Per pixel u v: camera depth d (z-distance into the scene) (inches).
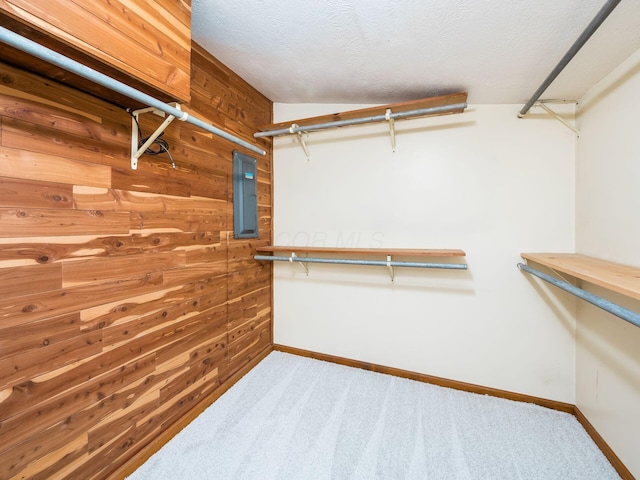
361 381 74.3
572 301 62.1
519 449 51.8
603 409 52.0
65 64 25.8
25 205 34.0
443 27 42.7
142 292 49.2
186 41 41.3
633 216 44.4
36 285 35.2
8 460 33.2
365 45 50.2
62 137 37.3
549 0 35.0
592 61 46.7
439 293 72.9
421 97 70.0
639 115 43.5
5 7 23.2
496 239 67.1
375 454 50.6
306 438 54.2
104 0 30.5
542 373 64.8
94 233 41.5
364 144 78.5
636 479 43.6
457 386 70.9
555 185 62.5
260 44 55.0
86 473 41.1
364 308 81.0
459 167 69.4
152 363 51.4
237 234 73.5
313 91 75.2
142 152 47.0
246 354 79.4
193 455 50.3
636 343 44.3
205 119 62.4
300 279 88.8
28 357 34.7
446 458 49.8
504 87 58.5
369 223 79.0
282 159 89.4
